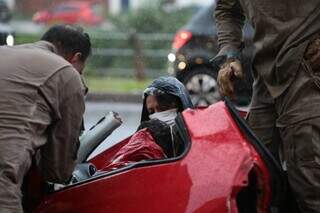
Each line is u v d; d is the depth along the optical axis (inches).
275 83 219.1
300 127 212.7
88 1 2182.6
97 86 910.4
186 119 214.1
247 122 232.8
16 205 207.3
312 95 212.8
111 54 1024.2
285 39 215.3
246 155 202.7
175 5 1229.1
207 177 202.7
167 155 232.7
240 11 239.5
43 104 216.7
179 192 204.5
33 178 233.0
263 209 207.0
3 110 212.8
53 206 223.5
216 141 207.0
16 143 209.8
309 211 213.5
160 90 245.1
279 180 208.5
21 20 2047.2
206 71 649.0
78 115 221.5
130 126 602.5
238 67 229.1
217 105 214.2
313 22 213.9
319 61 213.5
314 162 211.8
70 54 241.4
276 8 215.8
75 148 222.8
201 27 651.5
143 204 209.0
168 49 1021.8
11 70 218.2
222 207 199.5
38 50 224.8
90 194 216.7
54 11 1951.3
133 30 1095.6
